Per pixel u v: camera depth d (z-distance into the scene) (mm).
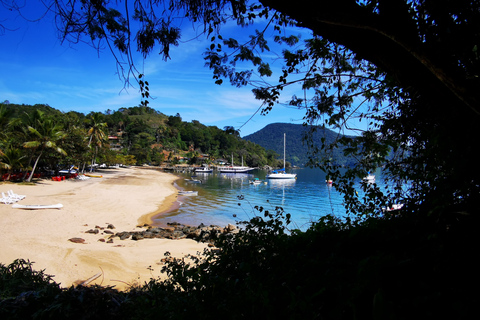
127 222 18047
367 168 3680
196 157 118438
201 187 47875
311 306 1743
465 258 1806
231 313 2002
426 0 2164
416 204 2967
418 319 1549
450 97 1957
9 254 8906
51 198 21594
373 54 2135
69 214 17281
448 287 1665
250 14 3123
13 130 31141
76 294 3303
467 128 1993
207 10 2889
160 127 131375
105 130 56438
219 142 146000
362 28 1860
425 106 2543
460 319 1403
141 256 10344
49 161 33438
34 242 10562
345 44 2213
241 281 2668
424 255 2041
